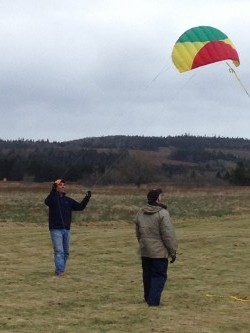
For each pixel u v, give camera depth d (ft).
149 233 40.37
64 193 54.60
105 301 42.75
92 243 79.77
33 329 34.32
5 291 46.06
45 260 64.49
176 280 51.65
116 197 195.72
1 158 258.78
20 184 233.55
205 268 58.18
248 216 127.34
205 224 105.91
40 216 132.87
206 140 412.36
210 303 42.22
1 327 34.76
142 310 39.42
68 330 34.12
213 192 241.96
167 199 199.31
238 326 35.55
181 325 35.40
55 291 46.42
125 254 69.05
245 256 66.08
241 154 406.41
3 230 99.91
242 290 47.16
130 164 234.17
